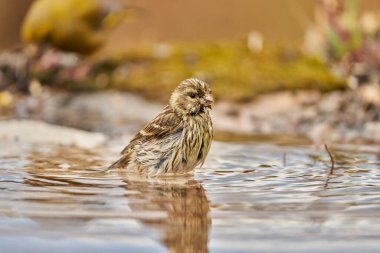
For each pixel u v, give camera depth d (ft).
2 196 25.49
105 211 23.31
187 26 79.56
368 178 29.45
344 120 48.34
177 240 20.20
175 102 33.17
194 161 32.76
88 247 19.57
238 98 51.24
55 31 55.52
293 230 21.08
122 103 53.21
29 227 21.31
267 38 76.59
